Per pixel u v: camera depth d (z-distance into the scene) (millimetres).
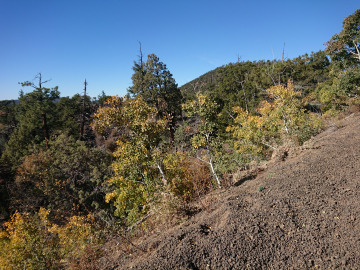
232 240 3420
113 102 8977
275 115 12578
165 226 5199
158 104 29344
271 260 2959
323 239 3078
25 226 7027
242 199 5039
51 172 17547
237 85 33594
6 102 47188
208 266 3068
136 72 30906
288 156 8242
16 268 6285
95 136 29953
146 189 8883
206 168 10117
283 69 28750
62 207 14883
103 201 16469
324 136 10258
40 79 23766
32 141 24375
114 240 5914
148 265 3336
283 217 3766
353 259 2611
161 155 9234
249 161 11664
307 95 24719
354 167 5027
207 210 5055
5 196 18109
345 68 20094
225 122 26016
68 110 32219
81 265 4586
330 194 4156
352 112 15414
